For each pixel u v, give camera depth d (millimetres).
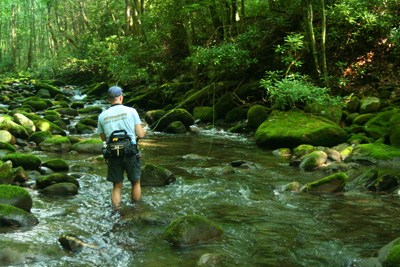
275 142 7980
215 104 11836
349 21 9805
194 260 2930
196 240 3256
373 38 10625
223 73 12602
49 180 4789
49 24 30922
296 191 4883
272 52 12133
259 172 5953
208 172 5930
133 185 4398
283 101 8562
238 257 2988
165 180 5160
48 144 7484
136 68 14922
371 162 6391
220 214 4004
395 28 10336
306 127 7906
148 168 5230
